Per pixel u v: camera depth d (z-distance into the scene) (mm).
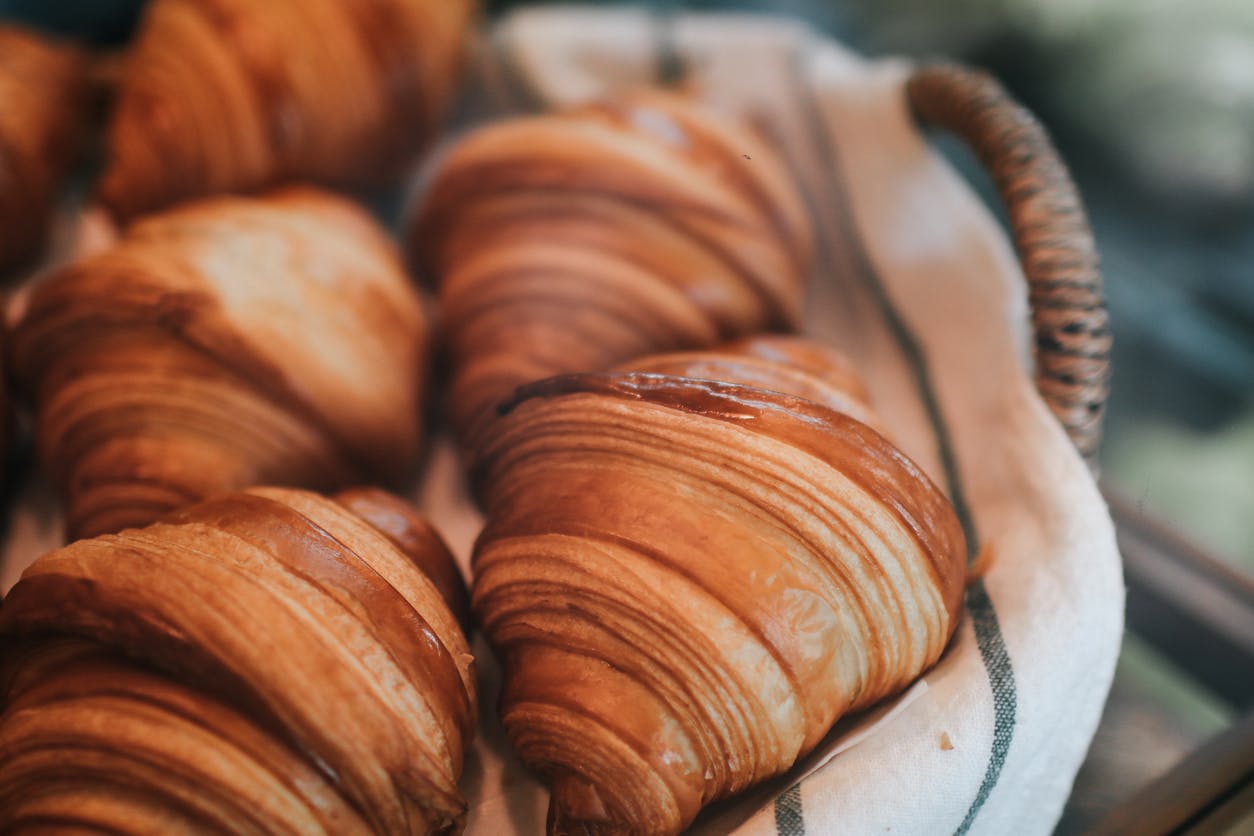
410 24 418
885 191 414
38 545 362
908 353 401
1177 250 378
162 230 370
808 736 279
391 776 262
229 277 350
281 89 402
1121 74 396
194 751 254
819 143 433
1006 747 292
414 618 277
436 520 367
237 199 397
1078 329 328
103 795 255
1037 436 330
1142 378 372
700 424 281
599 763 271
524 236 371
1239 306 368
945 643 296
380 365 362
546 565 282
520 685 285
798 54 450
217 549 274
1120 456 364
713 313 369
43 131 421
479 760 305
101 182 419
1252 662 326
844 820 278
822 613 274
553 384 298
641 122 383
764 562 272
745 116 448
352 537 292
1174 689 340
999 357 365
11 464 373
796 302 389
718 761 274
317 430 347
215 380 338
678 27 468
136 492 333
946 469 362
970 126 368
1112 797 313
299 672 258
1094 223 392
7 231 407
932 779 284
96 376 341
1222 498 351
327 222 392
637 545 274
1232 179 371
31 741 261
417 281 437
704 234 365
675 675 270
